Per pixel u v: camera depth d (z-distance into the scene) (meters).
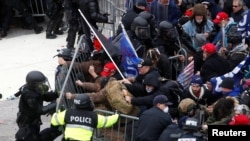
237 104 12.73
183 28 18.16
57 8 24.19
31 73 13.66
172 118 13.90
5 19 24.95
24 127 13.76
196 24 18.09
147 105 13.95
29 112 13.73
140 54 16.36
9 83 20.55
